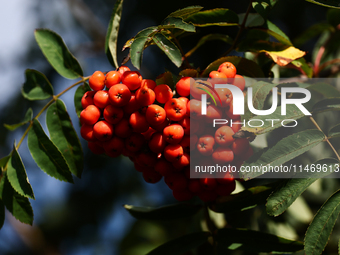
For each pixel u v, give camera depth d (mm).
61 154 418
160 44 384
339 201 375
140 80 388
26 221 422
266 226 495
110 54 436
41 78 439
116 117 388
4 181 427
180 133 386
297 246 409
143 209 436
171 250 420
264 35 441
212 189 404
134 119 387
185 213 433
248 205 415
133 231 650
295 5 662
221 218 490
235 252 458
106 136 391
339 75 524
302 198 512
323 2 399
